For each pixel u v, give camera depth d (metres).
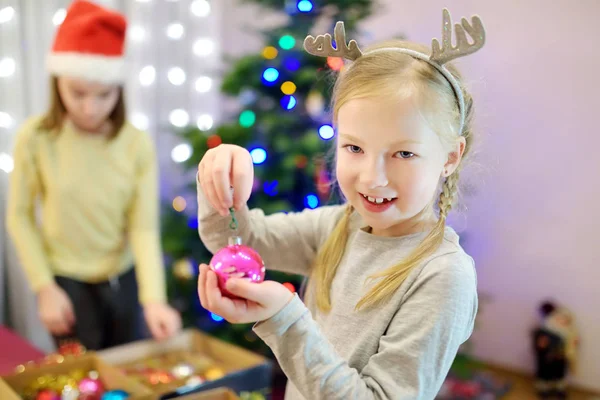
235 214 0.72
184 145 2.51
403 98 0.60
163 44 2.62
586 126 2.20
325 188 1.87
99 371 1.36
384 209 0.63
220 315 0.56
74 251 1.68
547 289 2.38
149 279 1.66
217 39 2.83
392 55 0.65
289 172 2.02
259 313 0.57
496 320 2.52
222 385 1.31
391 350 0.61
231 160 0.67
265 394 1.39
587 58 2.16
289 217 0.83
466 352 2.22
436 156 0.63
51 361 1.41
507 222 2.44
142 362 1.55
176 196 2.67
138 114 2.50
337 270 0.74
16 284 2.17
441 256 0.64
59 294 1.58
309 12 2.11
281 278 1.97
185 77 2.72
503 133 2.39
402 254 0.68
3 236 2.14
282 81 2.08
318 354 0.57
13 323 2.22
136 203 1.72
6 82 2.09
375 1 2.23
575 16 2.16
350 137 0.63
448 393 2.26
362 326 0.67
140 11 2.45
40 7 2.13
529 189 2.37
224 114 2.98
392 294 0.65
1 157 2.10
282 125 2.08
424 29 2.52
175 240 2.15
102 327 1.73
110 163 1.67
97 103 1.57
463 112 0.67
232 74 2.14
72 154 1.63
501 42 2.34
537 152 2.32
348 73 0.65
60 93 1.62
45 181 1.63
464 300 0.61
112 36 1.58
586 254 2.26
